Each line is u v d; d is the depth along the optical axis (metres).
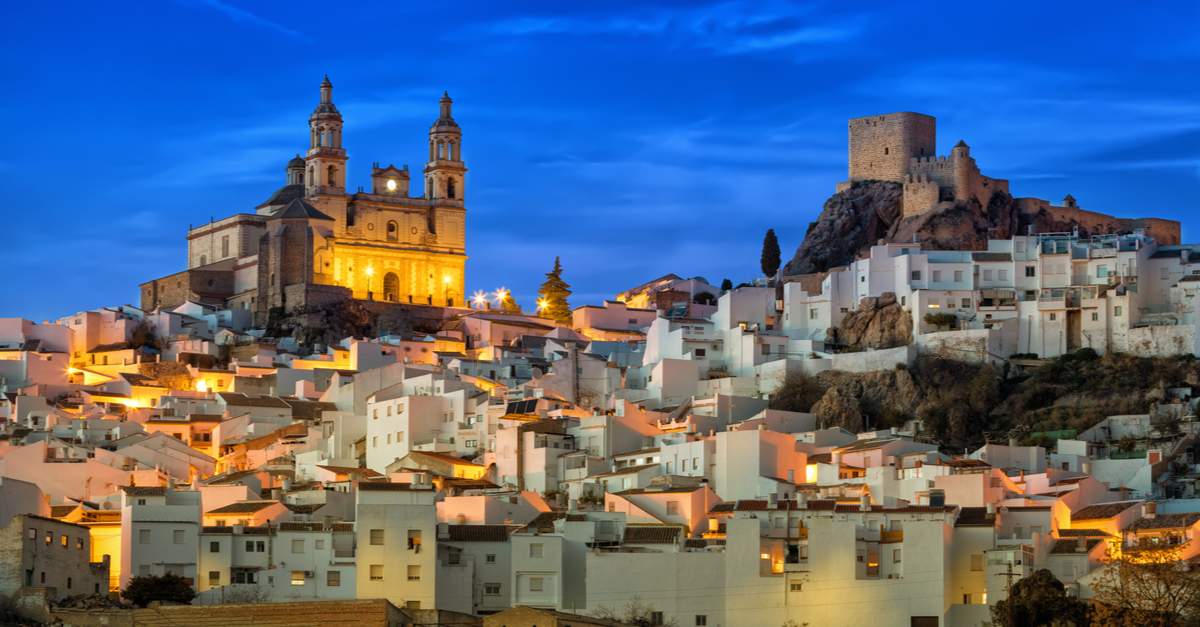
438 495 165.38
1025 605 132.88
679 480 167.50
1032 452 183.25
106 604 140.62
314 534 149.25
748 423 198.25
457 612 141.88
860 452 175.38
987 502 156.12
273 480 182.00
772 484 168.88
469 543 150.88
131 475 181.88
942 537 142.50
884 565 145.00
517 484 184.62
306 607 136.75
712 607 145.25
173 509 150.12
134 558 148.00
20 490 155.00
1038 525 149.62
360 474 185.75
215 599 146.50
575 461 185.38
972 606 141.25
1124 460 179.50
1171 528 145.75
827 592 143.62
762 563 145.75
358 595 145.62
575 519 155.25
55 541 143.12
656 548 150.12
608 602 146.50
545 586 149.25
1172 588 132.50
